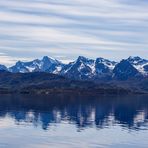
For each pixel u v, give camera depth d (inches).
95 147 4441.4
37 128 5748.0
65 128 5797.2
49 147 4402.1
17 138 4899.1
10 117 7111.2
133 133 5383.9
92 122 6599.4
